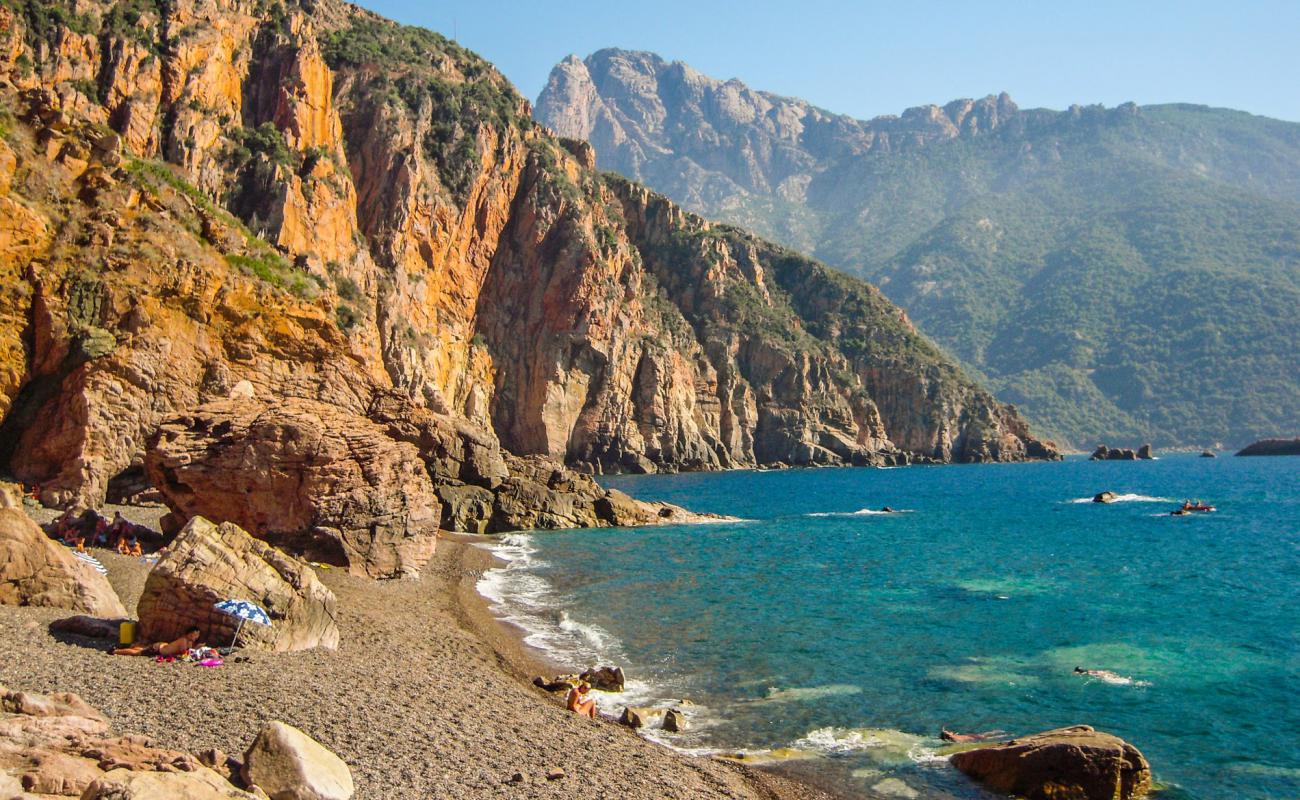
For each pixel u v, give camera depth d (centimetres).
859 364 18712
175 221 5409
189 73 9956
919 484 12194
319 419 3853
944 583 4191
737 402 16662
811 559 4966
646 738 1997
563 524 6294
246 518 3597
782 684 2461
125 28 9650
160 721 1562
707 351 17000
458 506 5872
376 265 11606
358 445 3784
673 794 1609
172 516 3675
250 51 11181
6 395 4566
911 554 5250
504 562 4559
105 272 4872
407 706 1878
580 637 2950
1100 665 2711
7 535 2320
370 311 9906
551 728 1909
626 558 4875
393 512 3762
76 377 4597
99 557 3094
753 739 2033
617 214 16875
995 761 1816
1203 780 1859
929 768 1881
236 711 1664
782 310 18850
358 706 1816
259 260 5769
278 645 2175
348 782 1348
